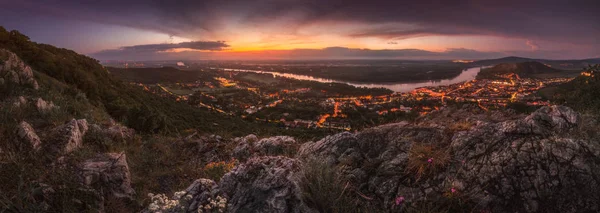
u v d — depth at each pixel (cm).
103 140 667
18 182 350
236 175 334
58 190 368
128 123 1321
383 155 376
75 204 361
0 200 306
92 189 394
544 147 287
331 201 285
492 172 287
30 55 2812
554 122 330
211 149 830
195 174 616
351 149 412
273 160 340
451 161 317
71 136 543
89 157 514
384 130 438
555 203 252
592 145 279
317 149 450
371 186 327
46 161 448
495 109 473
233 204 295
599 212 240
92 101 1933
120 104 2422
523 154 289
